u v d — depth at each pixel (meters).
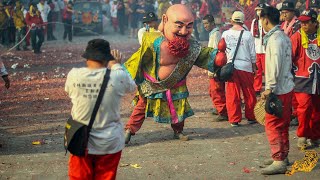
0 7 26.41
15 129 10.70
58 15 34.38
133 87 6.14
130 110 12.21
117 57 6.21
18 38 25.66
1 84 16.22
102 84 5.88
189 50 8.96
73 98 5.93
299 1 17.66
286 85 7.58
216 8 26.19
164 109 9.30
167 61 8.99
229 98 10.48
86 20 32.59
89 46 5.96
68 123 5.93
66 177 7.72
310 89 8.41
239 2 21.09
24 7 30.19
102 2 36.22
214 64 8.88
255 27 13.01
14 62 21.23
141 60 9.07
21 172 7.96
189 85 15.44
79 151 5.81
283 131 7.67
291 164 8.05
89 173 6.02
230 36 10.46
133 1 31.45
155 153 8.82
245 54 10.41
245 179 7.53
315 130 8.69
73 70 5.98
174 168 8.03
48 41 29.91
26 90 15.16
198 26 28.06
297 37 8.45
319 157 8.33
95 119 5.89
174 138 9.70
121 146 6.07
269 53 7.43
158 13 29.44
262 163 8.20
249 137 9.73
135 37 31.47
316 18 8.35
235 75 10.36
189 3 28.31
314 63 8.40
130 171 7.92
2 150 9.16
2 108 12.83
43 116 11.88
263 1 20.20
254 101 10.55
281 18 11.16
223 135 9.91
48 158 8.63
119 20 33.09
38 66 20.20
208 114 11.68
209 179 7.55
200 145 9.25
